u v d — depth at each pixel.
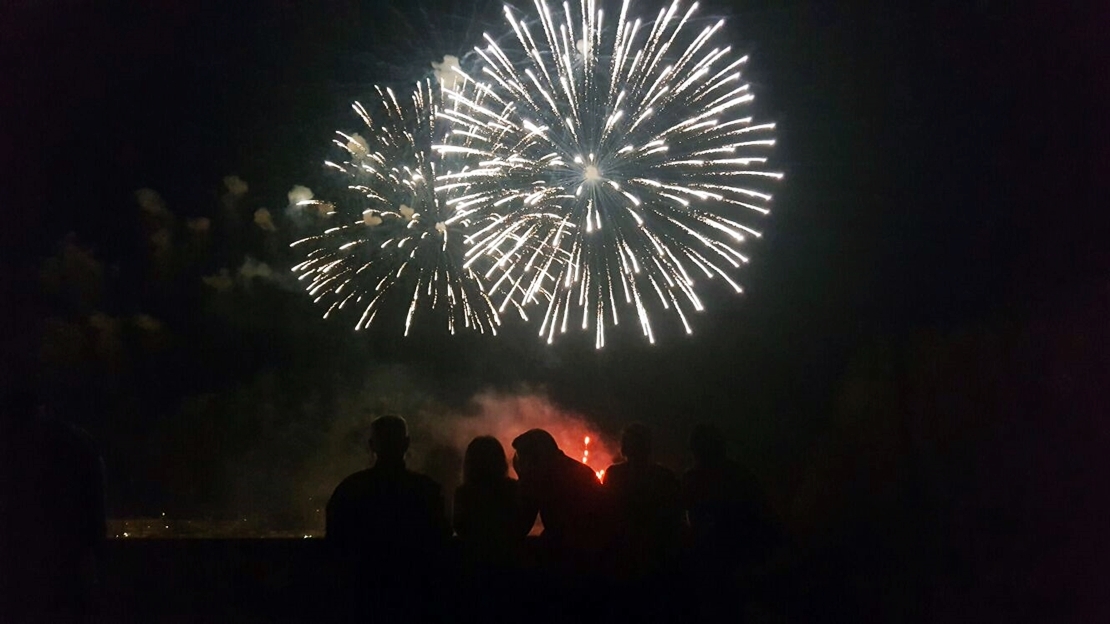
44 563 5.23
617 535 5.60
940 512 7.45
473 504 5.62
